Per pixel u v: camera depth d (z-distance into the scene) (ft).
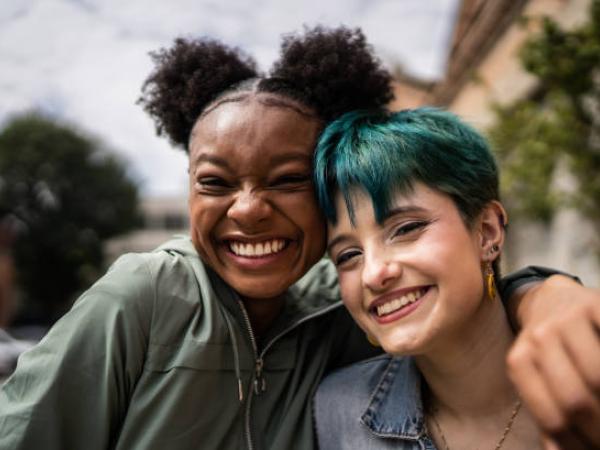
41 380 4.20
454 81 28.25
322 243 4.78
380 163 4.10
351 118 4.50
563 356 2.32
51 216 88.02
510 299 4.35
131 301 4.44
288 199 4.55
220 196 4.59
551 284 3.88
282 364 4.92
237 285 4.68
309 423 4.88
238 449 4.60
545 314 2.83
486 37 23.27
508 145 13.24
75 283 90.79
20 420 4.09
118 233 93.81
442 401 4.55
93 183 89.97
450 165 4.13
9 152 86.63
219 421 4.55
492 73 23.38
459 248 4.04
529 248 19.26
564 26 16.25
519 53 11.74
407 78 33.81
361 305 4.29
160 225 131.13
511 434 4.28
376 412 4.74
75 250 87.86
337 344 5.49
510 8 20.80
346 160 4.24
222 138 4.50
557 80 11.21
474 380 4.30
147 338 4.45
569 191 14.21
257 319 5.06
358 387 4.93
